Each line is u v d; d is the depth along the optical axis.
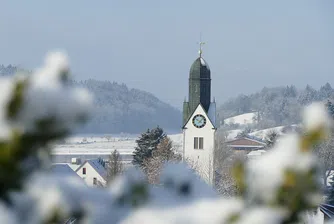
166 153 115.38
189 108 146.12
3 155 4.45
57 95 4.48
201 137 144.88
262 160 4.94
